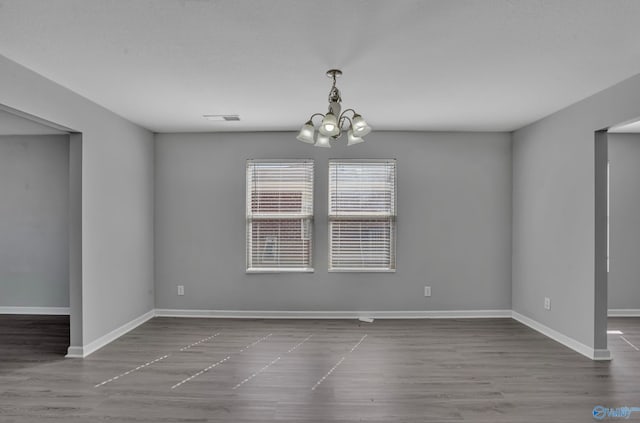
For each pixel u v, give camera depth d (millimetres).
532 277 4621
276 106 3961
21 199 5348
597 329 3590
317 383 3057
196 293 5121
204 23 2270
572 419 2520
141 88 3416
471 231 5102
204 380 3109
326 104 3900
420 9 2105
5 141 5332
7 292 5371
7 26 2297
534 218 4582
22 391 2914
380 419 2510
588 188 3656
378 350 3830
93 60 2809
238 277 5102
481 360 3566
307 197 5090
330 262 5094
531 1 2027
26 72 2941
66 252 5336
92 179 3807
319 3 2047
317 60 2809
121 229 4352
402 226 5082
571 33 2389
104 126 4012
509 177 5113
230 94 3580
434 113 4230
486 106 3971
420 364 3463
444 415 2561
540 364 3469
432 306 5086
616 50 2635
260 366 3408
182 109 4070
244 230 5094
